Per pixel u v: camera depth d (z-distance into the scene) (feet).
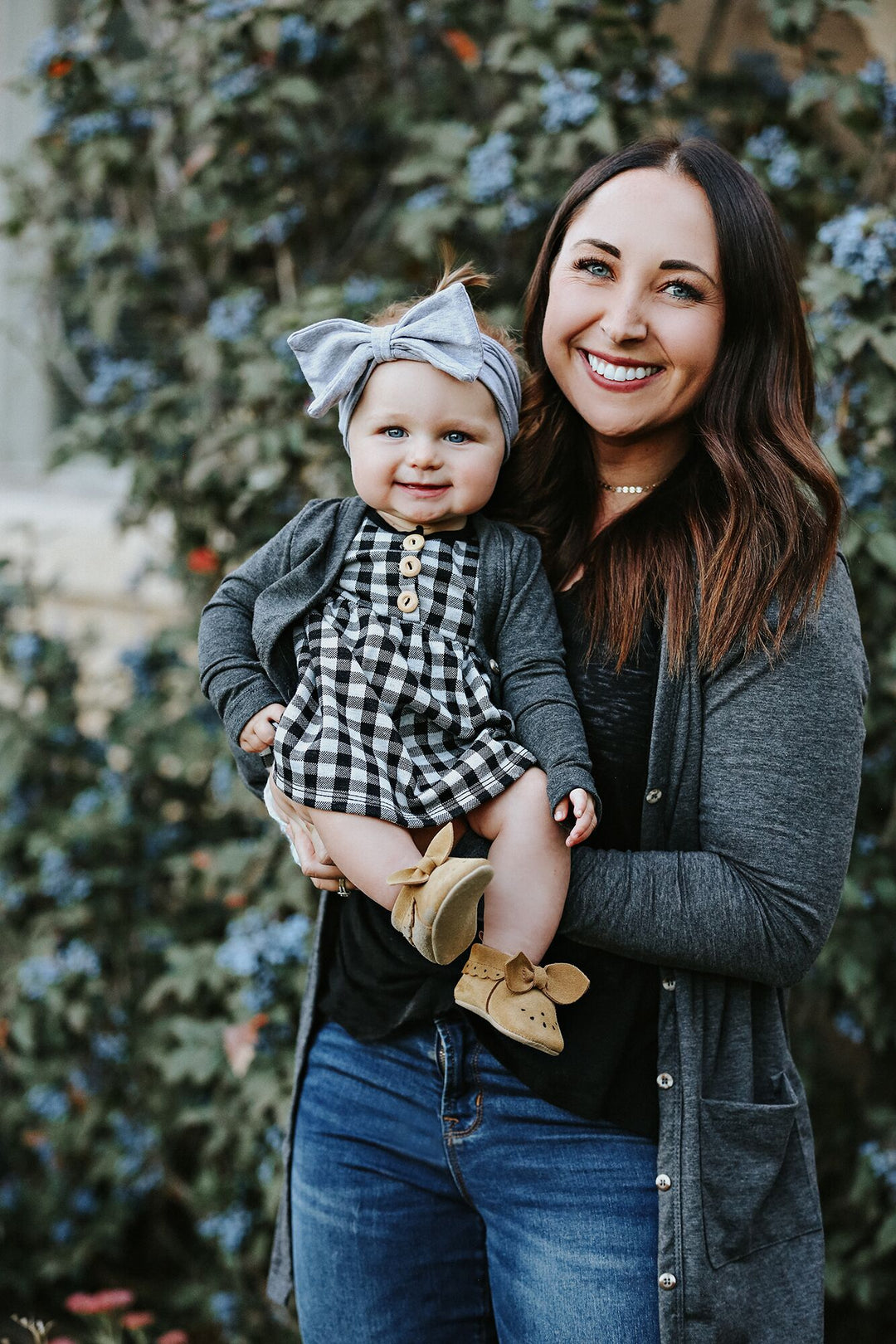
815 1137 9.12
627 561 4.72
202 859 9.70
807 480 4.59
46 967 9.95
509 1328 4.74
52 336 11.51
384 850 4.52
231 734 5.00
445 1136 4.77
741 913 4.33
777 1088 4.72
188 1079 10.12
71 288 11.62
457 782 4.54
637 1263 4.47
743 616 4.38
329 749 4.62
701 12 10.25
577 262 4.71
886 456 8.04
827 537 4.47
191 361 9.71
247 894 9.32
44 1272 10.09
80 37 10.39
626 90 8.96
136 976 10.57
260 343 9.37
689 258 4.54
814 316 7.85
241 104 9.49
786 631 4.36
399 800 4.57
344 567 4.97
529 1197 4.64
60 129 10.14
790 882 4.33
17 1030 10.09
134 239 10.21
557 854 4.47
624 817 4.67
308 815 4.75
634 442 5.02
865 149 9.29
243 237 9.96
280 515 9.64
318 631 4.85
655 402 4.72
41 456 14.11
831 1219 9.02
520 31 9.20
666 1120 4.48
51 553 13.60
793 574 4.41
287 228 10.00
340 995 5.14
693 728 4.52
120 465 10.14
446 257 5.32
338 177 10.45
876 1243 8.48
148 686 10.80
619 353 4.64
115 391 10.43
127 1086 10.48
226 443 9.26
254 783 5.46
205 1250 10.55
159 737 10.35
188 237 10.39
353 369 4.73
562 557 5.09
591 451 5.23
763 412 4.69
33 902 10.89
